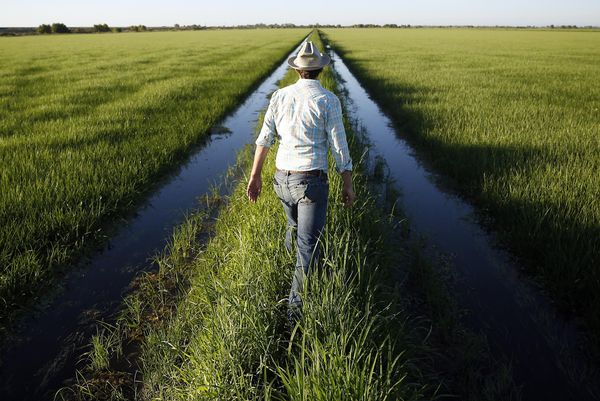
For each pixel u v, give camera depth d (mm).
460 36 71188
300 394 2064
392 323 2824
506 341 3082
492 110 10094
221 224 4777
